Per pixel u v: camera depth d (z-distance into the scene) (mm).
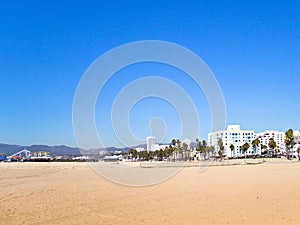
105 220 16906
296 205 21094
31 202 22469
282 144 199250
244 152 153375
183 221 16703
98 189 29906
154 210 19594
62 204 21688
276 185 32781
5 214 18328
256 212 18891
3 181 38656
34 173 53406
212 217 17594
